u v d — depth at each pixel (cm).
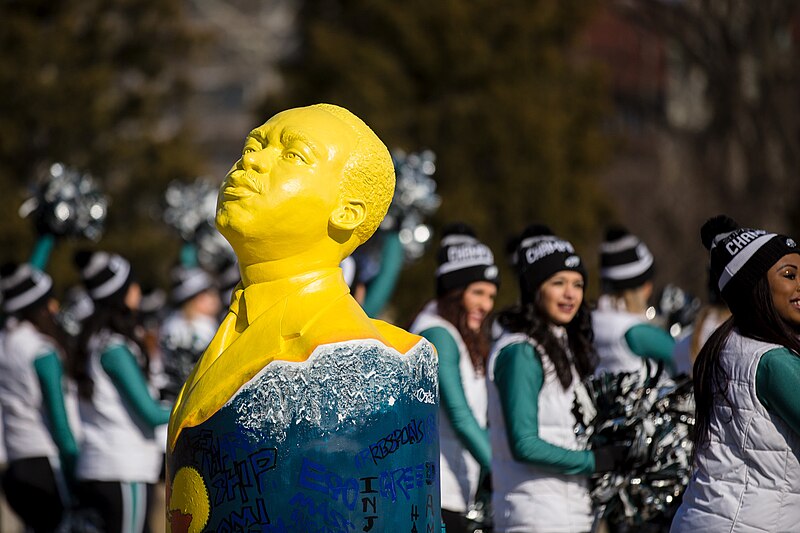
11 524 1473
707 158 3572
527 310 719
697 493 571
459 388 809
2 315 1127
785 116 3403
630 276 1077
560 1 3250
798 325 573
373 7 3095
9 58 2862
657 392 704
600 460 685
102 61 2991
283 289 507
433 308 875
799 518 555
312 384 481
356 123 531
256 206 502
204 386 496
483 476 808
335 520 475
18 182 2848
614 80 4106
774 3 3409
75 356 979
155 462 998
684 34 3512
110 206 2855
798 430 546
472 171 3016
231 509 481
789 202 3328
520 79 3125
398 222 1281
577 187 3108
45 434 1048
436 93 3092
